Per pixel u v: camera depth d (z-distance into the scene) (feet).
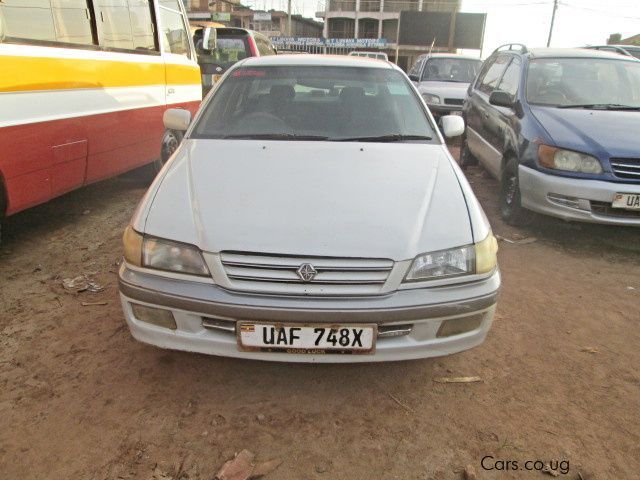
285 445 7.06
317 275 6.95
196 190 8.15
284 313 6.84
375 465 6.79
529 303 11.30
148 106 17.12
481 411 7.86
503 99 17.20
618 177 13.38
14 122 11.00
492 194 20.34
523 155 15.08
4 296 10.73
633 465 6.94
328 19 151.12
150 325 7.43
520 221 16.11
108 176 15.44
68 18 12.85
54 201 17.28
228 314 6.93
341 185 8.33
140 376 8.32
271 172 8.69
